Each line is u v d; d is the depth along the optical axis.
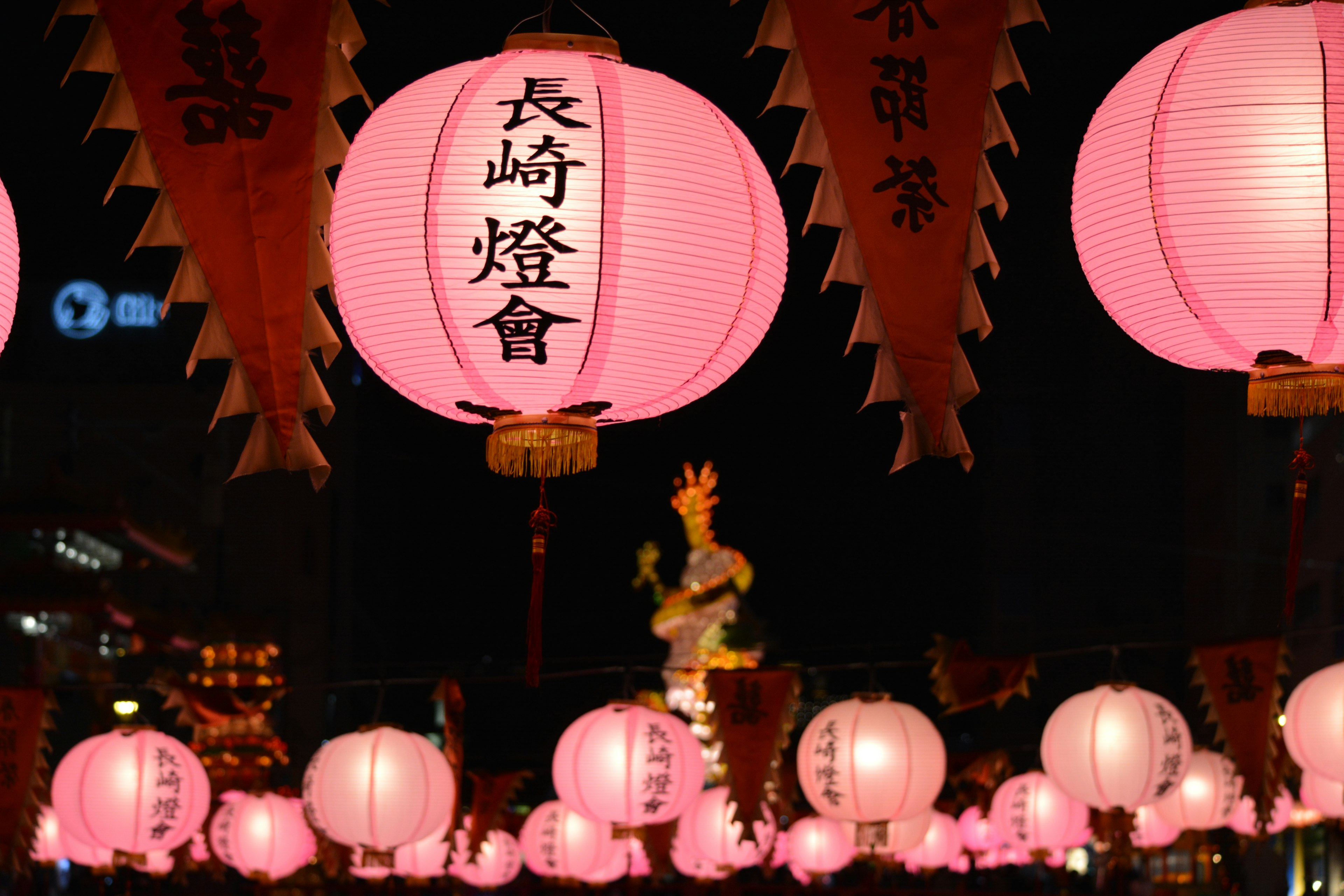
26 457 32.53
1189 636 32.25
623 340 5.06
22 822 12.04
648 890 17.86
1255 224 5.10
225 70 5.87
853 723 11.67
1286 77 5.15
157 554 28.39
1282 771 11.26
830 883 20.58
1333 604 26.36
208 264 5.81
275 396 5.77
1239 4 6.07
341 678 35.66
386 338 5.18
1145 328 5.55
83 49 5.83
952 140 5.82
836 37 5.86
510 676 31.53
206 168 5.83
